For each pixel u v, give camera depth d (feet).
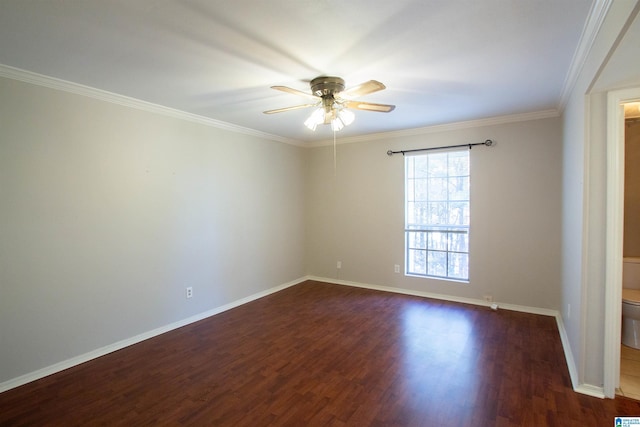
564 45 6.88
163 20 5.88
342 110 8.84
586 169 7.46
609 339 7.35
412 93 10.00
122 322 10.42
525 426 6.59
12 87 8.12
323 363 9.23
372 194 16.52
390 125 14.37
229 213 14.01
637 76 6.32
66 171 9.12
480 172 13.76
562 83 9.18
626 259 10.51
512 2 5.37
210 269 13.21
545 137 12.50
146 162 11.02
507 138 13.17
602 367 7.50
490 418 6.86
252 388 8.05
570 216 9.60
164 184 11.57
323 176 18.04
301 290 16.63
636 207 10.85
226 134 13.84
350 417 6.95
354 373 8.68
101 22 5.93
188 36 6.47
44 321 8.75
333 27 6.14
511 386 7.98
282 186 16.88
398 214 15.84
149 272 11.16
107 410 7.25
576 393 7.64
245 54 7.25
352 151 17.02
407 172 15.71
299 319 12.63
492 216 13.60
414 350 9.94
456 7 5.50
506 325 11.74
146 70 8.14
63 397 7.75
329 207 17.92
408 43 6.77
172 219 11.85
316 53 7.21
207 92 9.79
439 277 15.15
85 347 9.54
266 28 6.16
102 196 9.91
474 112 12.32
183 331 11.65
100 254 9.89
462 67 8.02
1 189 8.00
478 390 7.85
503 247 13.44
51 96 8.79
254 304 14.52
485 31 6.31
